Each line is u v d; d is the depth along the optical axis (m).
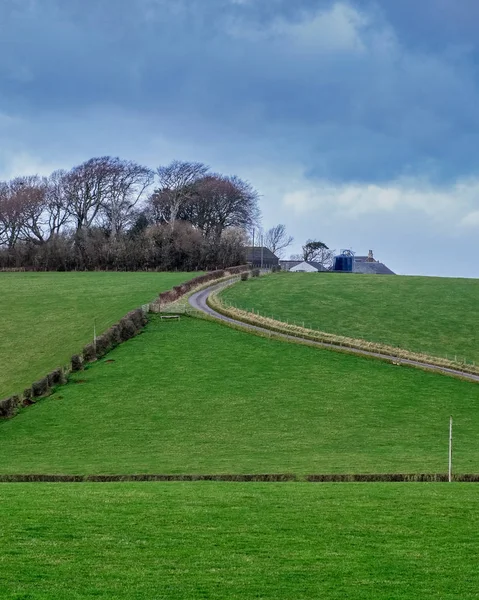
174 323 96.88
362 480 45.16
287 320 106.38
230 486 38.56
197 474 46.66
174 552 26.44
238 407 69.81
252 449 57.81
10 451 57.72
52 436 61.91
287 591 23.42
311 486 38.59
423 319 109.94
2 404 66.69
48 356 85.50
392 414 68.25
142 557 25.95
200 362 82.50
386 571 25.03
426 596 23.20
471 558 26.31
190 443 59.84
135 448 58.38
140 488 37.75
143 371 79.31
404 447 58.34
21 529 28.69
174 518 30.42
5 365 83.88
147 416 67.19
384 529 29.28
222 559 25.88
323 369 81.06
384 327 105.06
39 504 32.62
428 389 75.62
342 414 68.12
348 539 28.06
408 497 34.72
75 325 98.94
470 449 57.69
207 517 30.64
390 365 83.06
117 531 28.61
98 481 45.50
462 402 72.00
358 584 23.98
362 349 89.62
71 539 27.67
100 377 77.50
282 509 32.06
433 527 29.64
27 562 25.34
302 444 59.34
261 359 83.88
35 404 70.19
